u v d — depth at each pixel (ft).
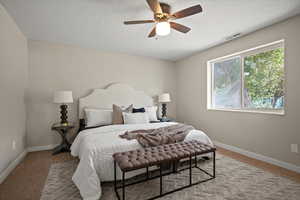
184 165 7.89
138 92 13.08
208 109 11.84
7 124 6.93
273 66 8.27
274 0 5.94
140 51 12.40
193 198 5.30
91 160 5.58
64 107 10.09
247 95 9.59
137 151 6.01
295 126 7.09
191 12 5.62
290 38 7.21
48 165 7.88
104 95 11.84
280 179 6.44
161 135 7.48
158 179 6.56
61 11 6.72
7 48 6.91
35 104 10.08
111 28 8.39
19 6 6.34
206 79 12.00
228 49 10.25
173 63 15.30
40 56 10.19
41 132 10.26
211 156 8.55
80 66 11.34
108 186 6.05
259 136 8.53
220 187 5.92
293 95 7.14
